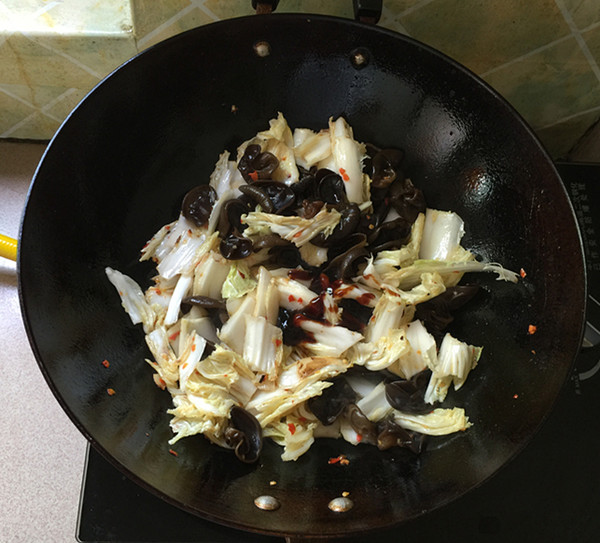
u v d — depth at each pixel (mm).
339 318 424
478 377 417
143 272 440
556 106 498
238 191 442
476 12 429
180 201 453
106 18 443
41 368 331
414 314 432
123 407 378
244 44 397
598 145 520
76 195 383
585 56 458
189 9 426
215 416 386
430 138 436
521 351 399
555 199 382
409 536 394
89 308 391
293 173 445
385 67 410
